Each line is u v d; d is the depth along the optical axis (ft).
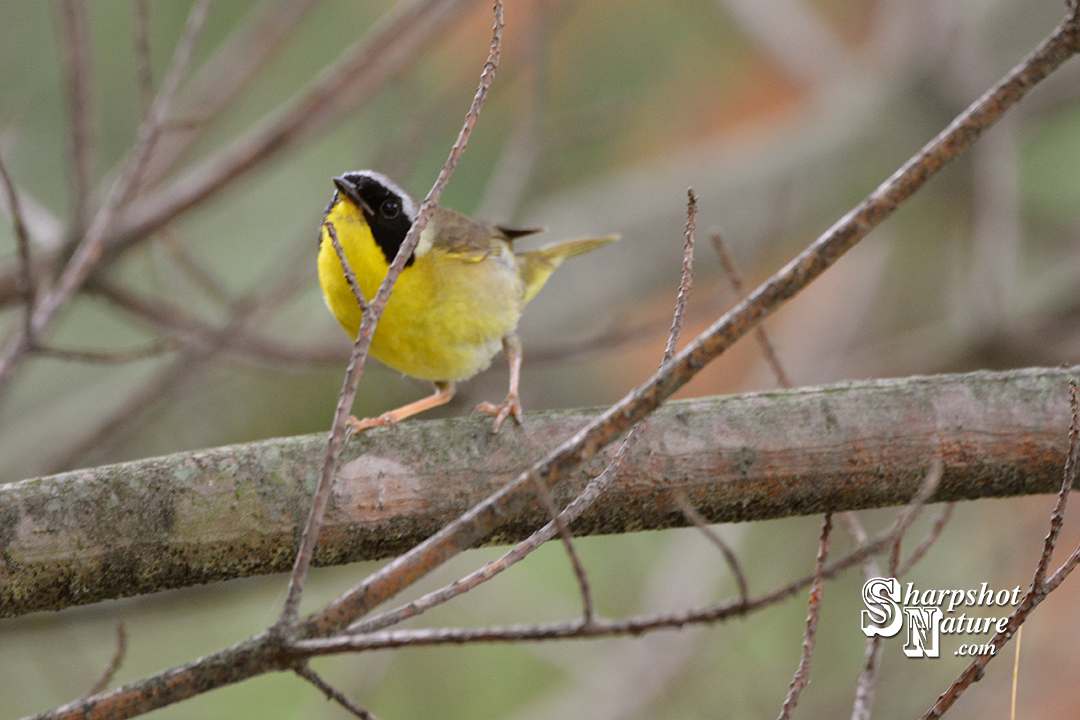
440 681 40.57
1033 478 18.79
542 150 38.65
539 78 36.22
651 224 56.70
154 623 41.91
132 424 40.65
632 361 51.03
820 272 13.92
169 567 17.67
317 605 40.65
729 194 57.06
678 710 37.76
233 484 17.87
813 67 56.90
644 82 54.65
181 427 46.68
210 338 34.14
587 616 13.57
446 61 45.96
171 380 35.63
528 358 36.01
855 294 58.03
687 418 18.63
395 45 34.81
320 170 50.65
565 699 39.86
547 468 13.99
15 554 17.01
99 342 49.47
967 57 55.21
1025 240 56.65
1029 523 36.06
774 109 57.62
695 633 38.65
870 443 18.52
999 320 46.37
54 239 35.17
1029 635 33.94
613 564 42.42
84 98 31.55
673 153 58.44
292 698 37.81
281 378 47.47
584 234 56.24
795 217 57.67
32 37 47.88
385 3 51.80
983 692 32.99
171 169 37.76
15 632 34.50
